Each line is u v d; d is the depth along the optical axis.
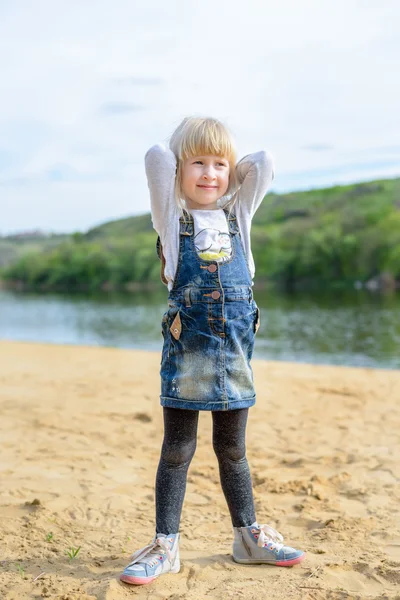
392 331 20.39
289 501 3.60
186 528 3.20
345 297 41.56
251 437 5.08
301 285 61.94
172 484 2.57
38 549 2.88
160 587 2.44
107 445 4.85
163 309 37.16
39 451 4.64
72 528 3.17
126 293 65.44
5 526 3.15
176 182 2.59
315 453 4.60
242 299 2.50
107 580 2.48
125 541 3.01
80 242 101.06
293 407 6.26
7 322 28.52
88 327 25.53
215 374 2.45
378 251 60.38
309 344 17.25
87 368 9.32
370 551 2.83
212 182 2.57
